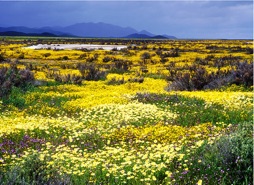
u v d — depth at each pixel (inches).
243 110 546.6
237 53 2694.4
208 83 949.2
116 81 1127.0
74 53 2586.1
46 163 270.4
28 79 1024.2
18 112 621.0
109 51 2891.2
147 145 380.5
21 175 243.8
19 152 366.6
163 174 281.9
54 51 2787.9
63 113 615.5
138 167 281.9
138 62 2081.7
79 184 267.1
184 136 392.8
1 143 385.4
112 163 321.4
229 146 295.4
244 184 257.3
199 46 4109.3
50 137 430.3
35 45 4136.3
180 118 518.9
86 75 1256.8
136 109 566.3
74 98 790.5
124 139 410.6
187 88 947.3
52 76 1262.3
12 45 3801.7
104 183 270.5
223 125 444.8
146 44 4854.8
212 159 296.4
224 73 999.0
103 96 784.9
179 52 2933.1
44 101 751.1
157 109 591.5
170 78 1148.5
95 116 548.7
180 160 305.0
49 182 242.1
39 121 504.7
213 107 593.0
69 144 404.5
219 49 3319.4
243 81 912.3
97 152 371.9
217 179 267.4
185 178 273.1
